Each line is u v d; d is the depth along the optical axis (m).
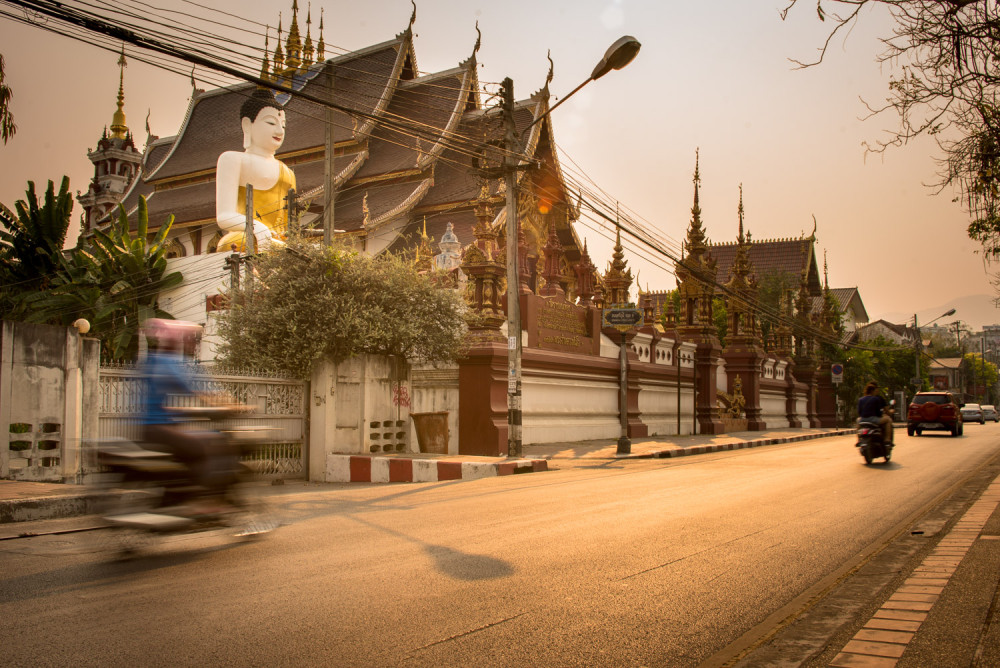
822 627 5.12
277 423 16.25
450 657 4.46
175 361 7.83
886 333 96.81
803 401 45.94
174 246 49.62
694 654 4.62
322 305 16.70
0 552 7.41
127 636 4.76
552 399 23.84
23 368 12.38
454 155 45.97
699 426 32.59
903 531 8.77
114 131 63.38
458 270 30.81
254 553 7.17
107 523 7.18
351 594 5.72
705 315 33.53
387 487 13.93
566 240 45.78
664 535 8.09
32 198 30.34
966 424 56.41
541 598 5.67
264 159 37.66
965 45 7.86
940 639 4.64
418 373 20.41
